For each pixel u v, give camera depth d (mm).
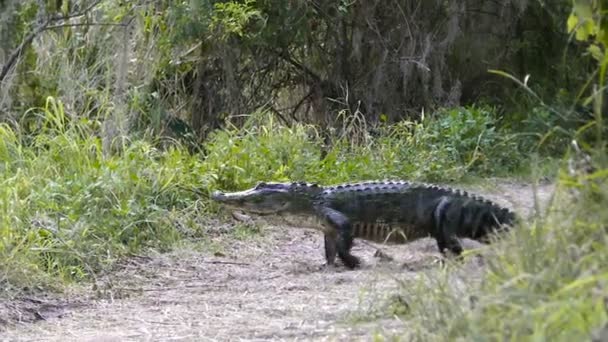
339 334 8242
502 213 11609
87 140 15336
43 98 19188
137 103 19031
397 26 23344
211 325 9328
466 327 6543
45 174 14453
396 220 11797
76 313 10266
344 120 21203
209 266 12508
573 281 6309
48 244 12070
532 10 24031
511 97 23531
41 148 15680
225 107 22297
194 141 20453
